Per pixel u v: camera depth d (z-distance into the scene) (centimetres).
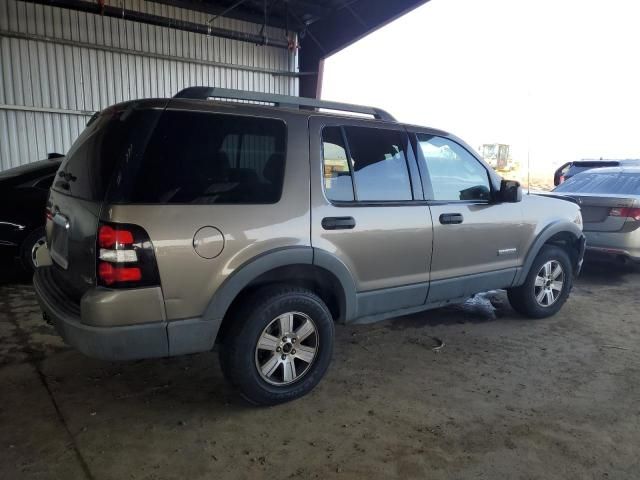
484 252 438
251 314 308
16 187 558
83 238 280
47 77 912
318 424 308
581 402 343
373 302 368
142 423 304
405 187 386
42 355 394
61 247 319
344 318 356
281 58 1180
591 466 272
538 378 380
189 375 370
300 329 331
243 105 314
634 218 643
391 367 394
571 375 386
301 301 325
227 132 303
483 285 446
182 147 287
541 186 2425
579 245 539
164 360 393
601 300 599
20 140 907
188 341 287
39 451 272
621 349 442
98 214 268
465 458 277
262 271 304
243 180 305
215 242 287
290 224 316
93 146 303
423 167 400
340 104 365
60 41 909
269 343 319
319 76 1201
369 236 355
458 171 428
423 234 387
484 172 447
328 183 341
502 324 502
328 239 334
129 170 270
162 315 277
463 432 303
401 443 290
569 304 579
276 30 1168
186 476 255
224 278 292
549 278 516
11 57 878
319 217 330
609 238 659
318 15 1135
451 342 451
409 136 396
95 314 262
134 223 264
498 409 331
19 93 892
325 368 344
